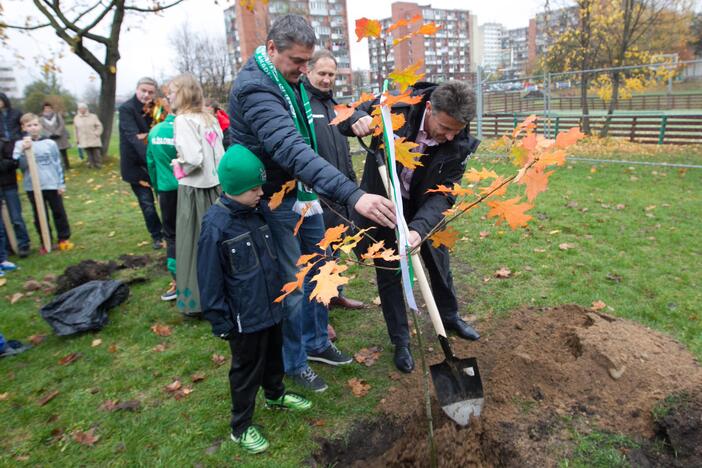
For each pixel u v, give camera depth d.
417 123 2.71
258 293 2.36
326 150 3.39
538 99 12.09
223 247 2.29
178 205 3.71
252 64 2.37
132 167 5.68
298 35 2.23
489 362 3.06
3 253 5.32
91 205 8.48
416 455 2.41
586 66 15.04
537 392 2.63
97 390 3.09
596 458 2.27
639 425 2.40
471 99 2.41
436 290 3.32
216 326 2.29
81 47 12.90
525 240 5.28
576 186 7.60
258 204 2.49
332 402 2.84
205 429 2.67
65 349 3.61
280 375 2.68
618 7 14.11
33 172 5.64
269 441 2.56
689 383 2.49
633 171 8.55
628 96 10.88
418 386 2.90
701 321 3.42
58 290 4.68
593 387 2.61
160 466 2.43
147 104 5.60
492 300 3.93
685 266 4.38
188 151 3.54
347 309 4.02
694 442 2.26
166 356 3.42
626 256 4.68
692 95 10.43
